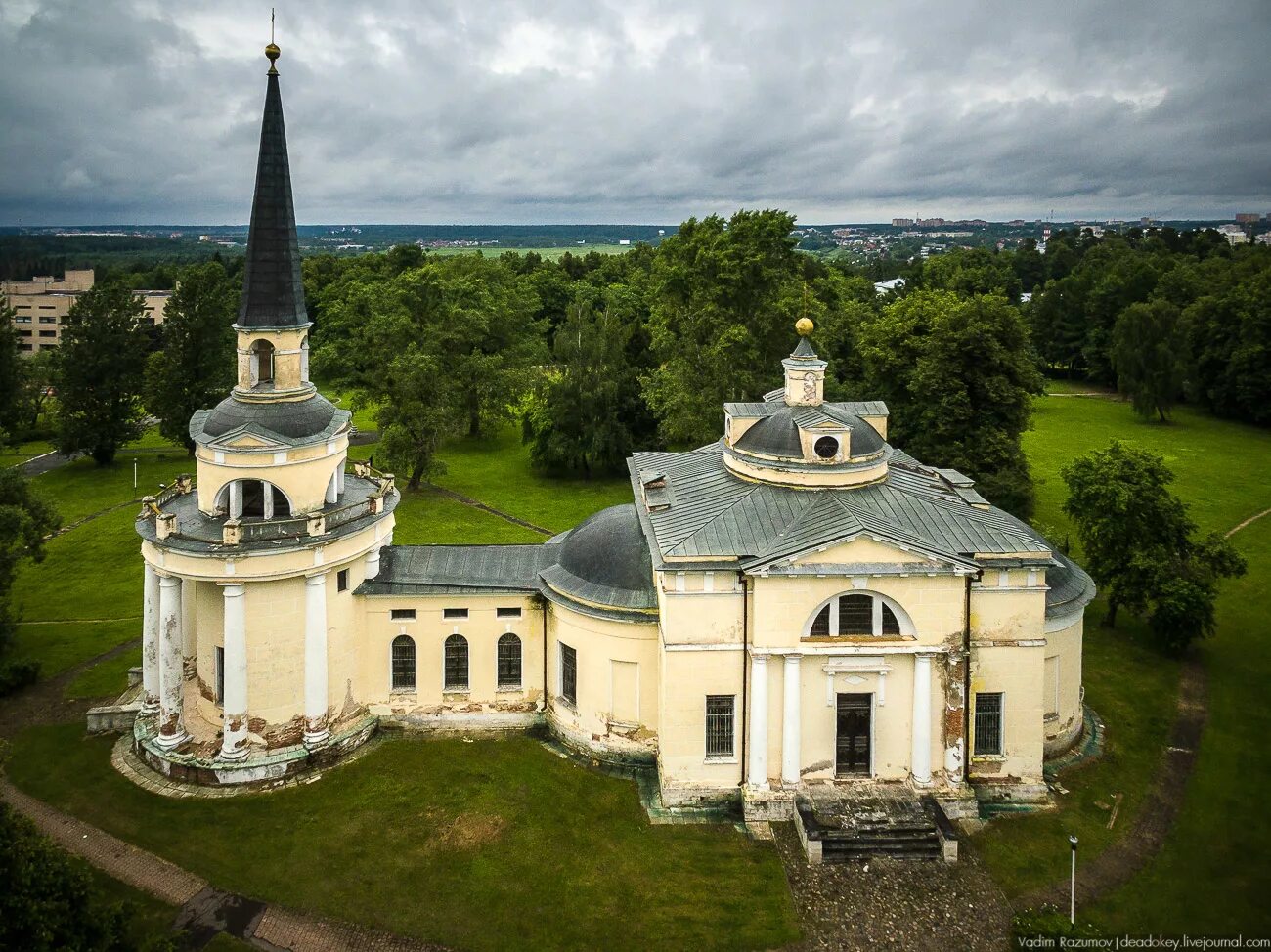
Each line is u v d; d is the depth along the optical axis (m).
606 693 45.28
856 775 42.34
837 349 104.25
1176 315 128.62
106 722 48.94
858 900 36.75
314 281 175.62
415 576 47.81
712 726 42.31
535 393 106.62
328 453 45.75
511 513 90.88
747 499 44.31
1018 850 39.56
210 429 45.53
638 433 103.38
